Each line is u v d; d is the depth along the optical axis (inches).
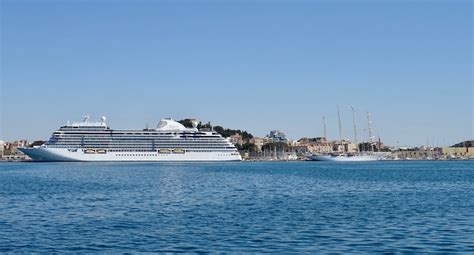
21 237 1775.3
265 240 1701.5
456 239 1689.2
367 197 3265.3
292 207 2662.4
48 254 1517.0
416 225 1990.7
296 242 1664.6
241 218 2223.2
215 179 5334.6
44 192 3649.1
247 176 5994.1
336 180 5221.5
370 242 1654.8
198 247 1599.4
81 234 1828.2
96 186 4256.9
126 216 2314.2
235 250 1552.7
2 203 2874.0
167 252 1533.0
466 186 4367.6
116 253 1523.1
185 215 2341.3
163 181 4950.8
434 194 3491.6
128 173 6707.7
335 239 1711.4
